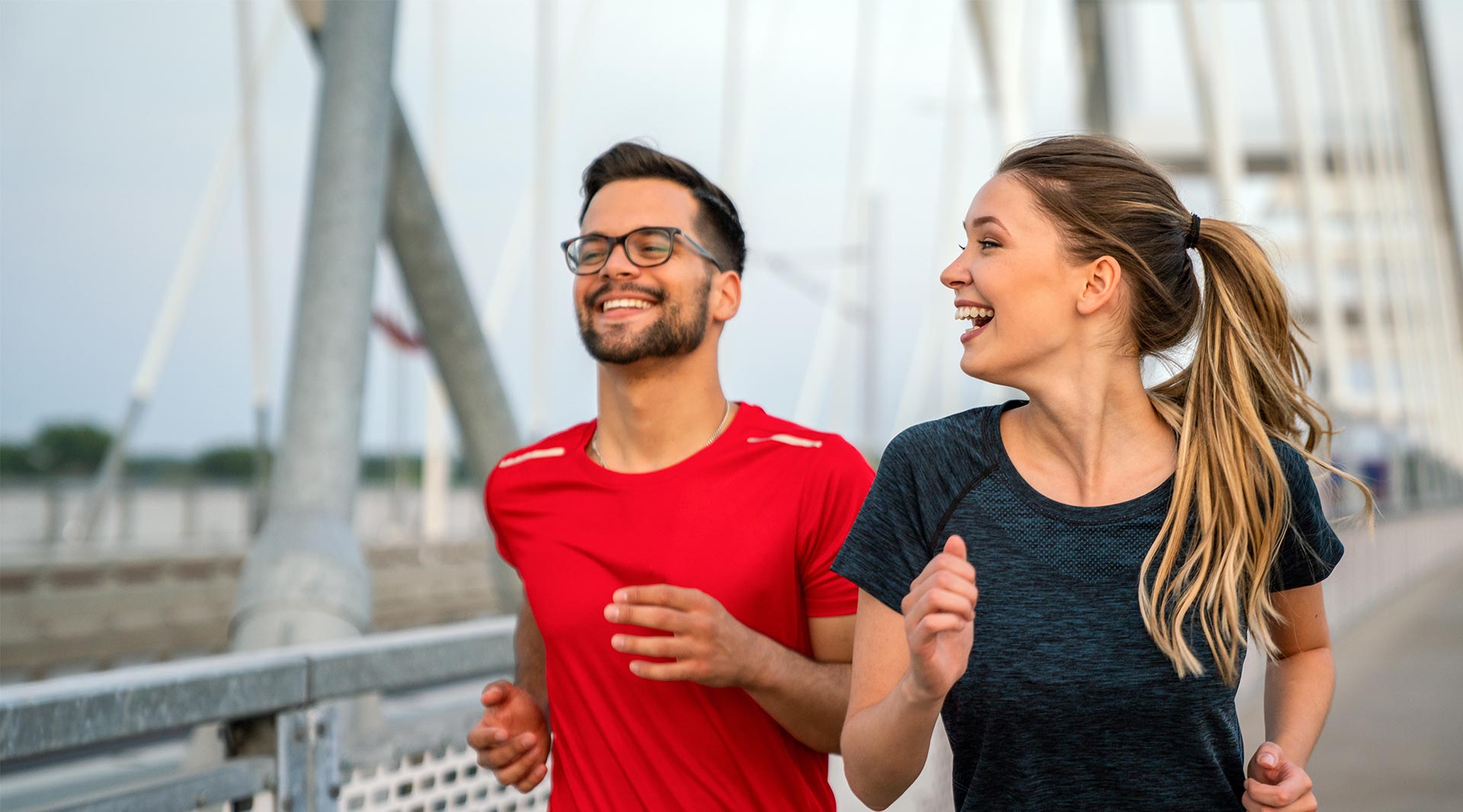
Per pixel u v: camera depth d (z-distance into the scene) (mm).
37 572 11555
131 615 11133
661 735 1567
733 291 1743
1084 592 1238
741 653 1434
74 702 1264
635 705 1582
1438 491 45844
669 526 1606
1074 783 1252
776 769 1578
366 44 4332
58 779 2834
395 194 5312
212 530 23312
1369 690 7422
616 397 1699
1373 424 44000
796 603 1607
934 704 1165
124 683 1332
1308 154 29188
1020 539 1266
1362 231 42406
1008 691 1235
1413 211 59688
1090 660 1219
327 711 1661
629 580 1608
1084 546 1248
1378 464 41812
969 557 1273
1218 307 1336
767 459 1627
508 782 1713
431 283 5473
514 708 1693
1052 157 1328
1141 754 1237
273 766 1572
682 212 1672
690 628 1395
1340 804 4508
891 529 1326
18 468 36812
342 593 3549
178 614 12000
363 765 1736
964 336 1365
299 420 3945
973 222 1348
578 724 1621
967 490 1300
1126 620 1225
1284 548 1312
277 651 1623
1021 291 1298
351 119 4258
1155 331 1320
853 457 1638
